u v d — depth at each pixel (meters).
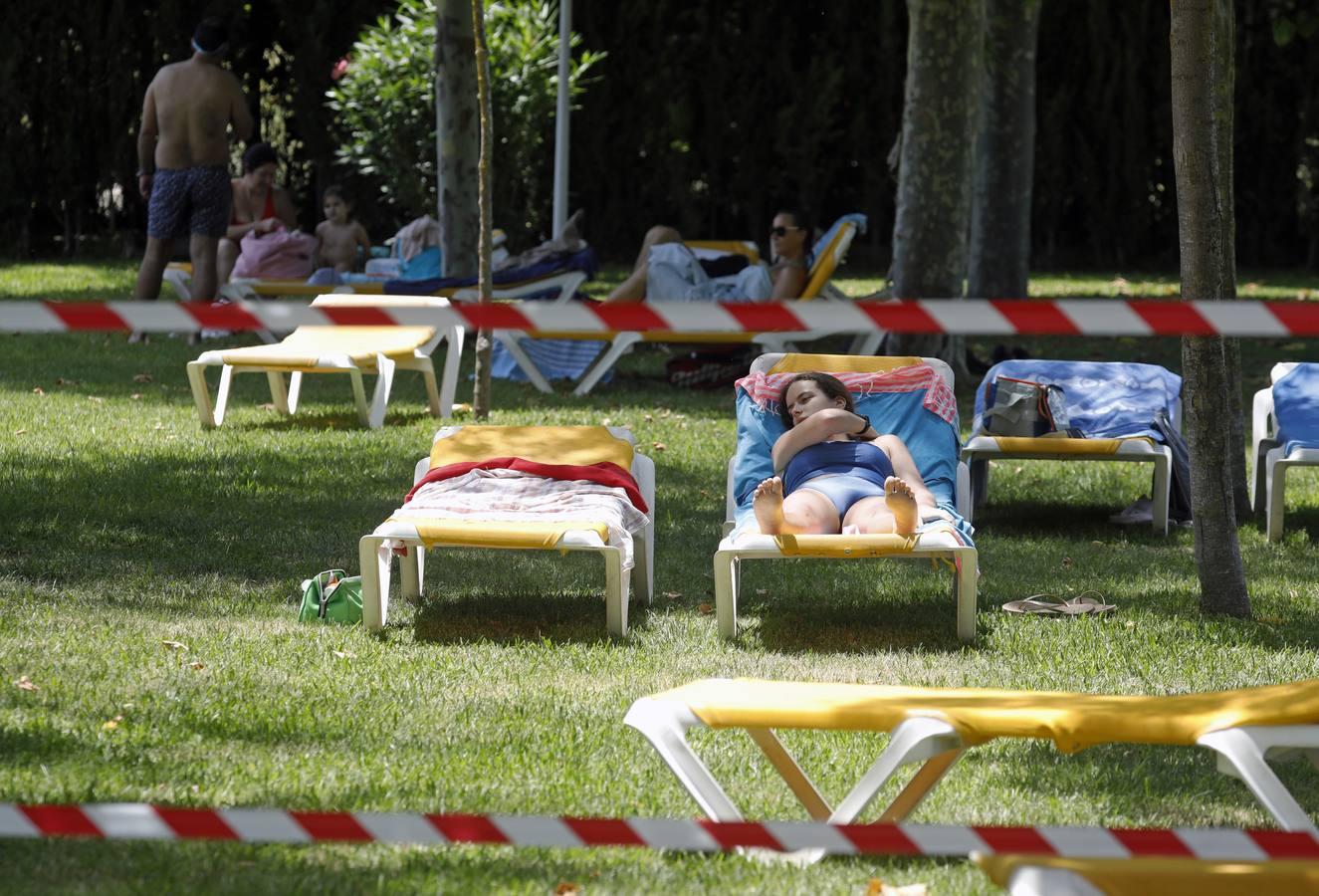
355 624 12.58
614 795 8.62
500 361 28.31
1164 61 52.53
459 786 8.67
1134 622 13.02
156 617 12.41
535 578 14.50
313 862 7.52
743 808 8.55
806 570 15.07
